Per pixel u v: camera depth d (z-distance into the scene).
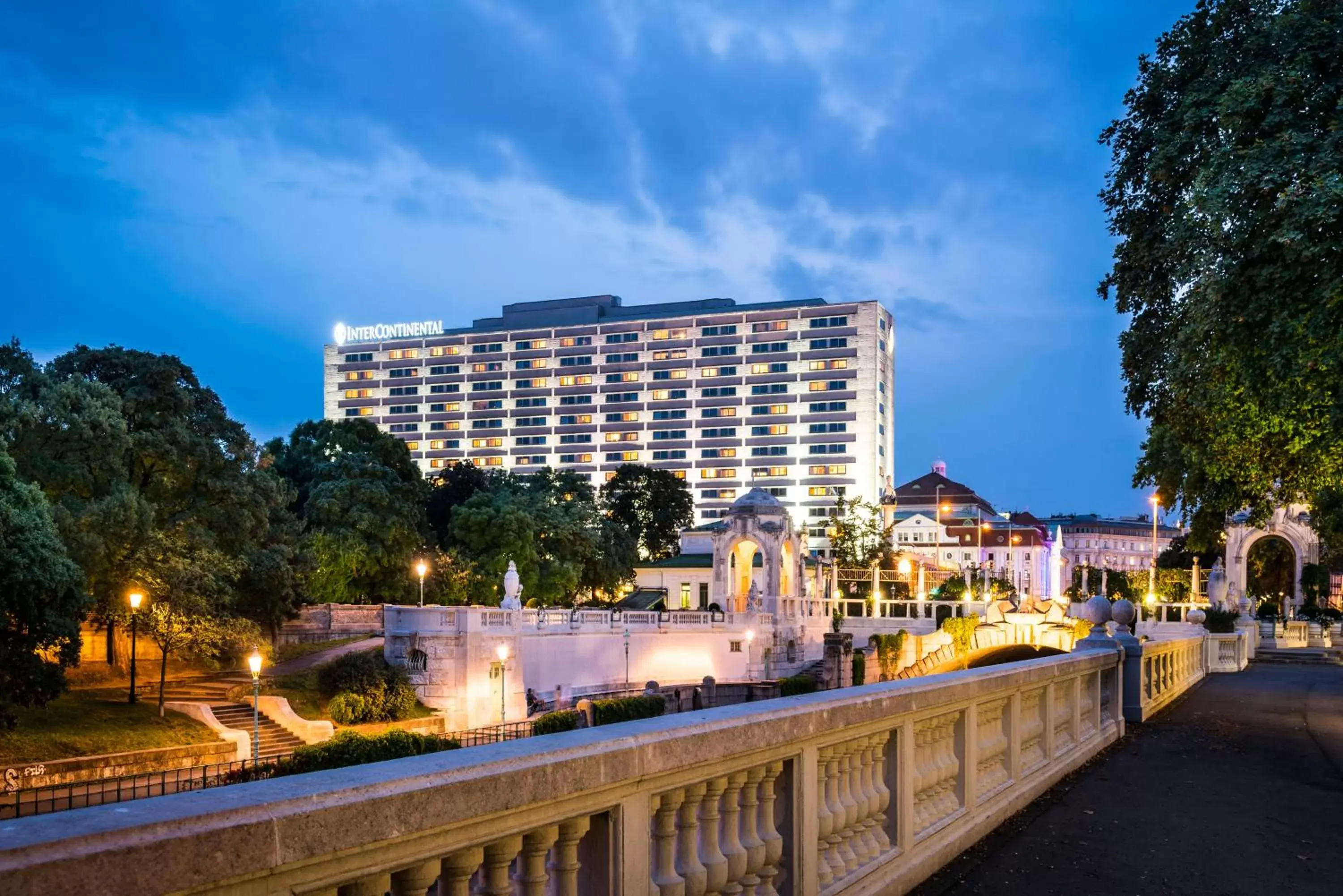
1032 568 147.25
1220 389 20.55
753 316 178.75
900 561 104.81
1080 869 8.65
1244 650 40.62
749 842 5.65
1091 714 15.77
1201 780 13.14
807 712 6.05
